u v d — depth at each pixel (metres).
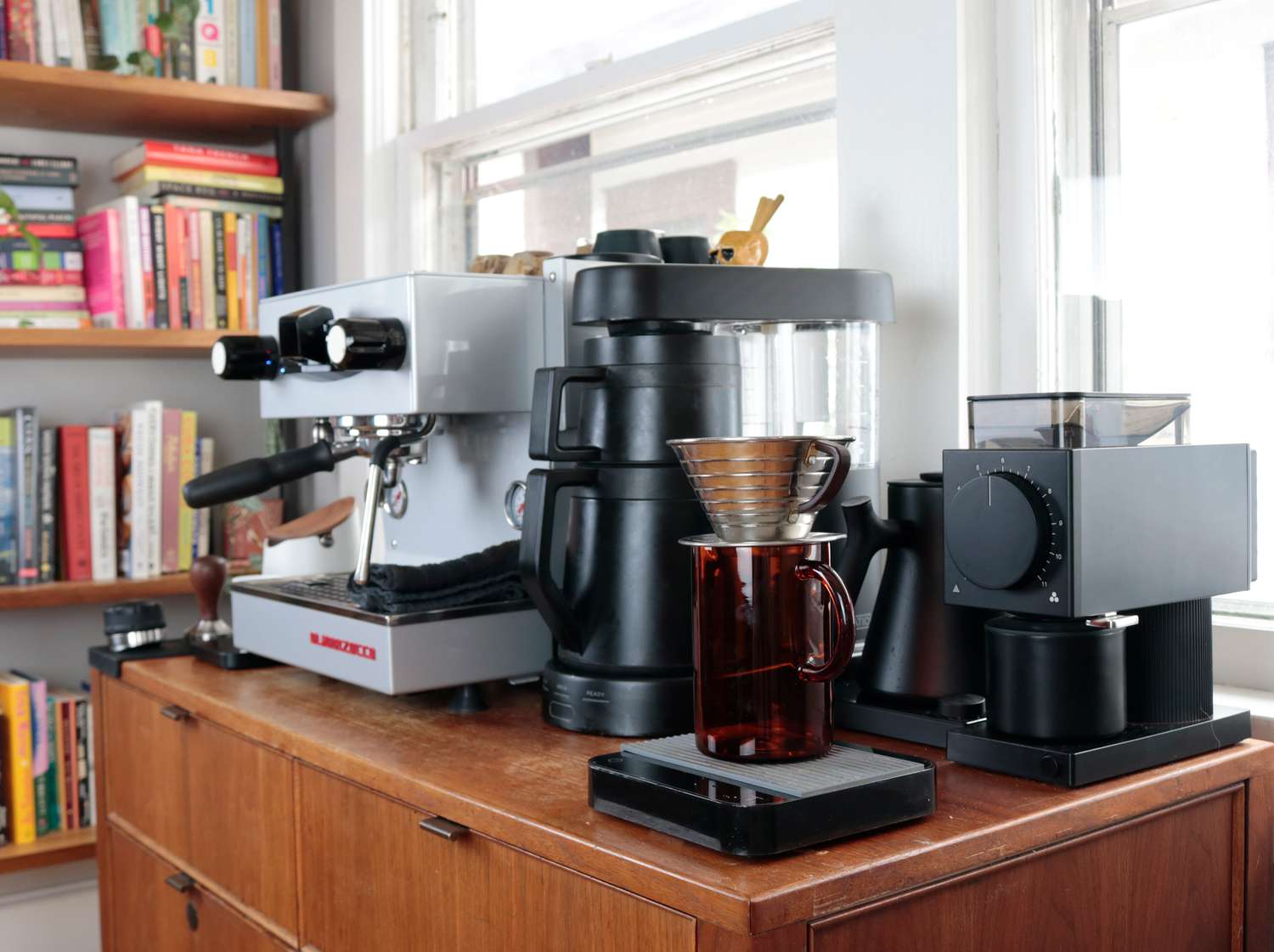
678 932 0.79
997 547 0.95
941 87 1.29
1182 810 1.00
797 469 0.90
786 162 1.59
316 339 1.33
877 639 1.12
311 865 1.21
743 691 0.90
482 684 1.39
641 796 0.88
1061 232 1.32
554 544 1.26
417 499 1.52
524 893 0.93
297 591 1.42
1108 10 1.29
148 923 1.60
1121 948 0.96
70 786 2.15
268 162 2.33
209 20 2.23
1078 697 0.97
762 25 1.54
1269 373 1.20
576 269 1.30
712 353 1.14
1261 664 1.22
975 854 0.85
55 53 2.11
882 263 1.35
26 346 2.07
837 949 0.78
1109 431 0.99
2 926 2.12
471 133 2.06
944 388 1.30
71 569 2.19
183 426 2.27
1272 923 1.08
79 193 2.39
